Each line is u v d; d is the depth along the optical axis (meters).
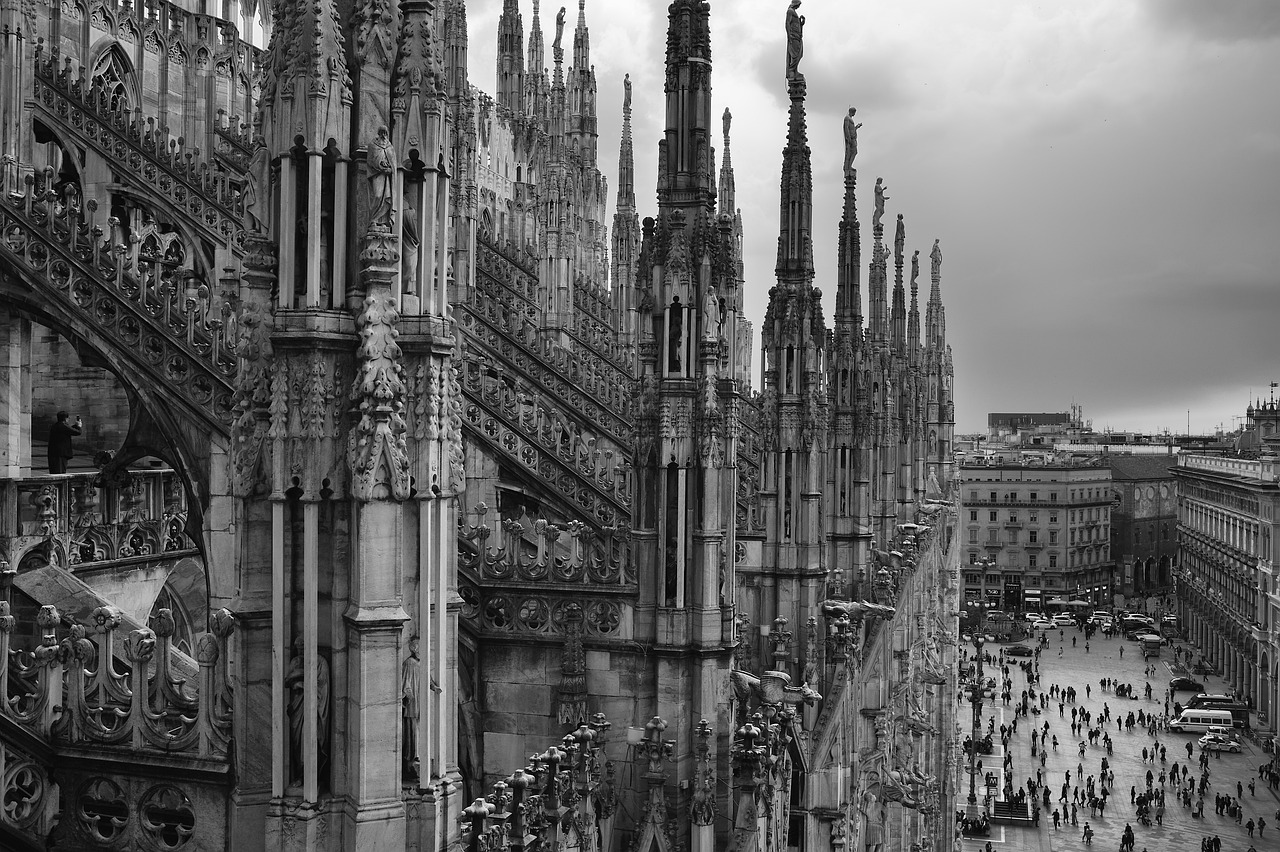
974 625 189.50
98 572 22.42
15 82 29.62
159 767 11.88
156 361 20.20
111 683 12.83
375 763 10.38
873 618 33.44
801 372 28.84
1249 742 125.75
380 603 10.40
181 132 47.16
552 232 58.84
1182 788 101.19
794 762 25.36
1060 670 164.88
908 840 50.03
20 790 12.48
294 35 10.32
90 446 28.81
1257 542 142.12
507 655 21.03
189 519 20.25
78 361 28.86
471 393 32.81
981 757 115.56
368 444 10.24
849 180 37.19
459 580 21.22
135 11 44.25
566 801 14.61
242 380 10.59
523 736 20.97
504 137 90.81
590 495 32.25
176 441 20.19
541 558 22.44
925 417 76.06
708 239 19.23
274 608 10.45
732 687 20.45
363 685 10.26
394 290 10.58
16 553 20.47
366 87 10.45
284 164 10.32
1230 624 158.50
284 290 10.38
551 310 58.59
